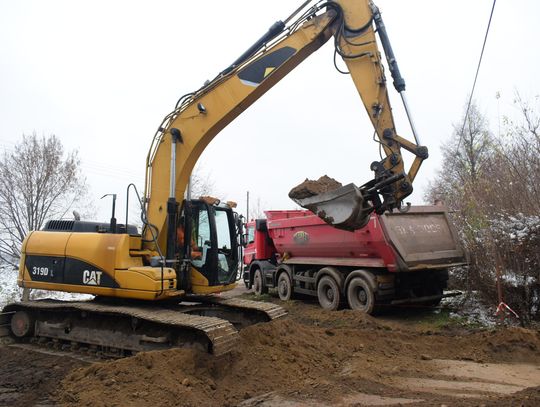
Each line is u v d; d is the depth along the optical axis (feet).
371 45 20.62
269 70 22.27
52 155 55.83
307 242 38.96
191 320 19.43
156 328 21.29
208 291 23.52
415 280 33.94
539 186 29.53
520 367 19.77
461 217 34.32
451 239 33.83
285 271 43.45
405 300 32.42
